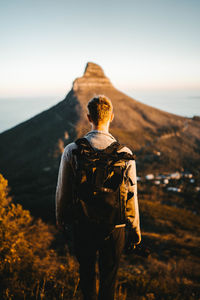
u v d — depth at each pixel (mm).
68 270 3709
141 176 129875
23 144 163375
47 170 128375
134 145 159125
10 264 3117
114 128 177375
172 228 50938
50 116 164250
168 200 97438
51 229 15219
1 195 3828
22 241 3713
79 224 1476
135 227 1666
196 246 33281
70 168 1578
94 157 1469
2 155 153250
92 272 1621
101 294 1587
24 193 87750
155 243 33125
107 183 1467
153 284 3975
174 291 4023
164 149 162000
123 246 1611
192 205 92062
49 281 3094
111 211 1421
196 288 4457
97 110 1587
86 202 1423
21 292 2646
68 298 2600
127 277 4172
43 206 60969
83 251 1515
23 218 3896
